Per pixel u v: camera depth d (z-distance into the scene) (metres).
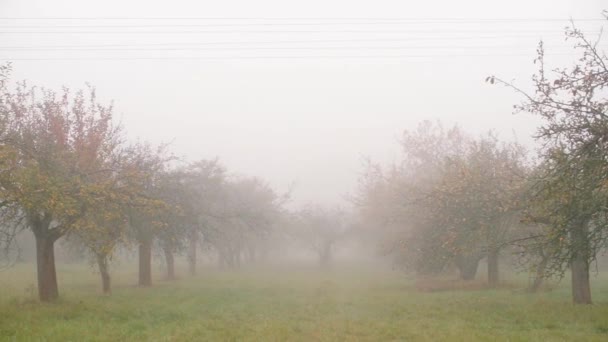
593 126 13.78
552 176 13.92
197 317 17.67
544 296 22.33
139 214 24.95
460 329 14.62
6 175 15.01
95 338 13.14
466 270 32.47
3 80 18.38
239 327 15.47
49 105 20.50
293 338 13.55
